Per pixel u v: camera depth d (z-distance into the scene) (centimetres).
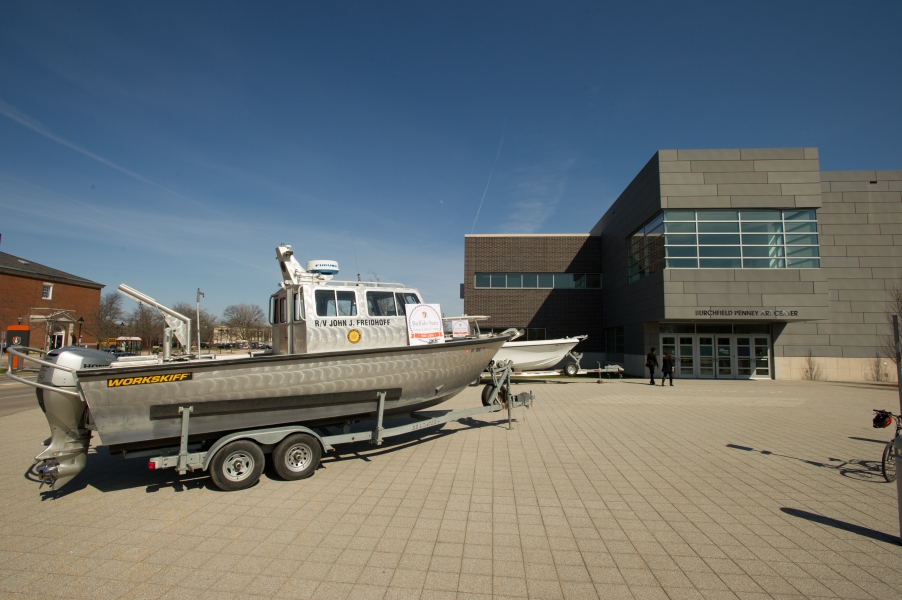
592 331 2689
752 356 1958
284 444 571
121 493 539
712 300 1750
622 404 1213
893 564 354
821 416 1022
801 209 1802
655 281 1859
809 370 1911
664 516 450
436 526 429
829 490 528
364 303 702
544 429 878
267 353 770
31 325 3550
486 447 738
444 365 726
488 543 392
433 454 697
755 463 639
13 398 1545
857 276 1923
